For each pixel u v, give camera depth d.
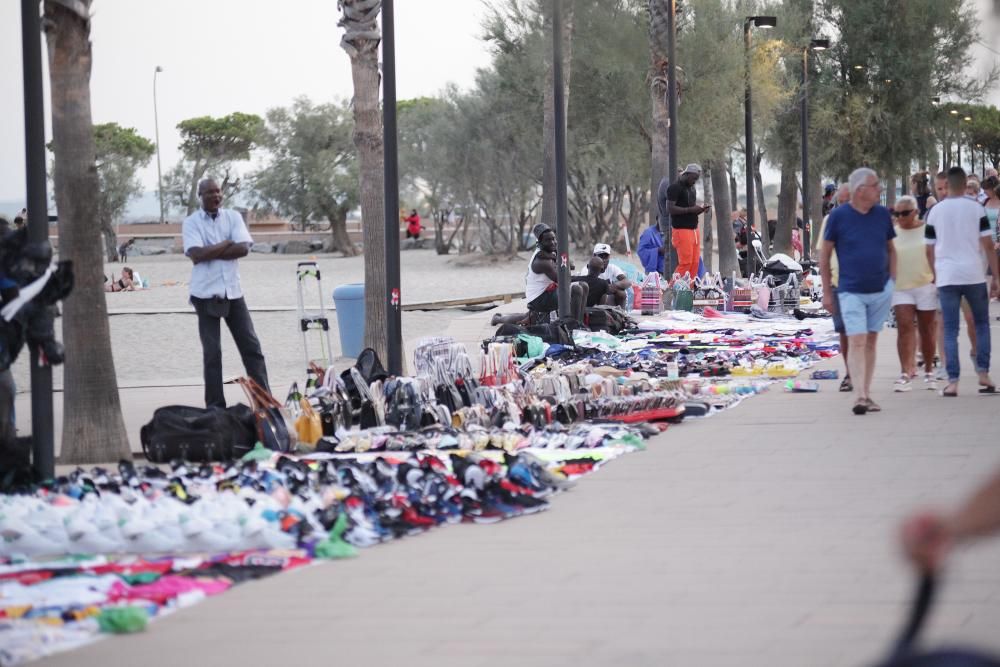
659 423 26.27
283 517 17.00
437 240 147.00
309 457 23.16
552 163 71.25
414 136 145.75
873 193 26.34
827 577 14.09
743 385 31.75
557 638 12.20
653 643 11.91
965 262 28.39
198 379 39.78
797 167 111.69
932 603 5.99
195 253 27.47
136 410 31.80
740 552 15.42
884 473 20.22
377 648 12.12
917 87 104.00
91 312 23.50
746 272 76.69
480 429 24.44
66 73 22.78
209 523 16.75
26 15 20.20
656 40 70.62
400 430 25.03
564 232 43.00
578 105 94.00
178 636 12.76
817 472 20.48
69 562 16.19
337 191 159.00
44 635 12.49
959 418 25.52
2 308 20.23
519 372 29.50
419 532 17.33
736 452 22.69
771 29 98.31
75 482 19.89
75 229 23.28
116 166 179.38
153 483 20.00
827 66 108.06
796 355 38.09
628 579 14.35
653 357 36.19
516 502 18.47
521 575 14.75
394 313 29.47
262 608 13.74
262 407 23.86
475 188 127.38
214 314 27.72
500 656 11.70
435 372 26.62
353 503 17.81
